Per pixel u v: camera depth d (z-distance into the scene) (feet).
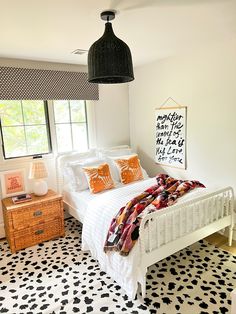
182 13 6.21
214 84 9.64
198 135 10.59
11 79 9.98
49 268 8.43
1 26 6.55
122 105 13.84
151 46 9.21
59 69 11.35
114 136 13.75
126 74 5.55
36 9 5.59
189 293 6.99
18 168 10.84
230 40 8.79
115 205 8.39
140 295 6.98
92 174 10.45
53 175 11.84
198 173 10.88
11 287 7.54
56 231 10.48
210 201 8.52
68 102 12.12
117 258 7.11
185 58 10.55
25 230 9.71
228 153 9.59
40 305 6.77
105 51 5.42
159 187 9.09
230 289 7.10
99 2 5.40
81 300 6.89
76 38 7.76
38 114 11.32
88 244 8.72
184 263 8.40
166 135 12.10
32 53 9.40
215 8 5.96
